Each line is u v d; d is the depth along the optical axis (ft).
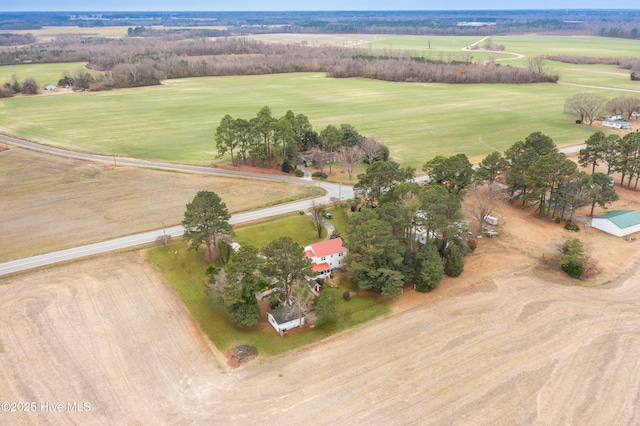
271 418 157.79
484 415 158.61
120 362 182.19
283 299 217.36
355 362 183.73
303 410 160.86
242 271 202.80
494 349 190.49
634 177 385.09
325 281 239.91
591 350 189.57
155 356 186.09
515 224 306.14
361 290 233.96
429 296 228.84
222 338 197.67
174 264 252.21
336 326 206.28
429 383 172.55
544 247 275.80
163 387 170.91
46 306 214.28
